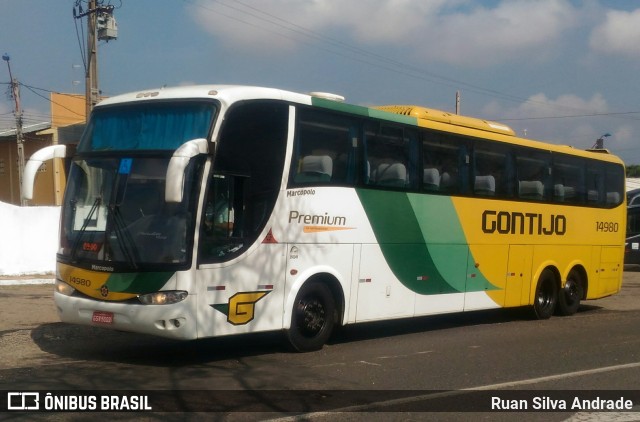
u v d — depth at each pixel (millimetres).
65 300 9438
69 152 10281
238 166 9414
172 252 8812
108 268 9062
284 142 10055
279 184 9984
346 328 13641
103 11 24688
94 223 9367
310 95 10586
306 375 9039
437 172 12758
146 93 9789
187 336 8828
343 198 10969
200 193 8961
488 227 13891
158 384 8312
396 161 11961
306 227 10367
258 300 9680
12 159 41969
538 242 15234
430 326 14352
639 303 20234
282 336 11461
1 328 12078
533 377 9383
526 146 14844
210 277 9062
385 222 11711
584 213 16672
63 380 8398
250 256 9562
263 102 9781
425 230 12477
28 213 19469
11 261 19297
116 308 8961
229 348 10875
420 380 8992
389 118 11836
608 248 17562
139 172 9203
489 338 12820
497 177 14133
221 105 9250
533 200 15055
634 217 32500
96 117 10000
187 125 9258
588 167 16844
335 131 10875
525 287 14977
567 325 14922
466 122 13734
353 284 11188
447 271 12969
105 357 9953
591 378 9422
